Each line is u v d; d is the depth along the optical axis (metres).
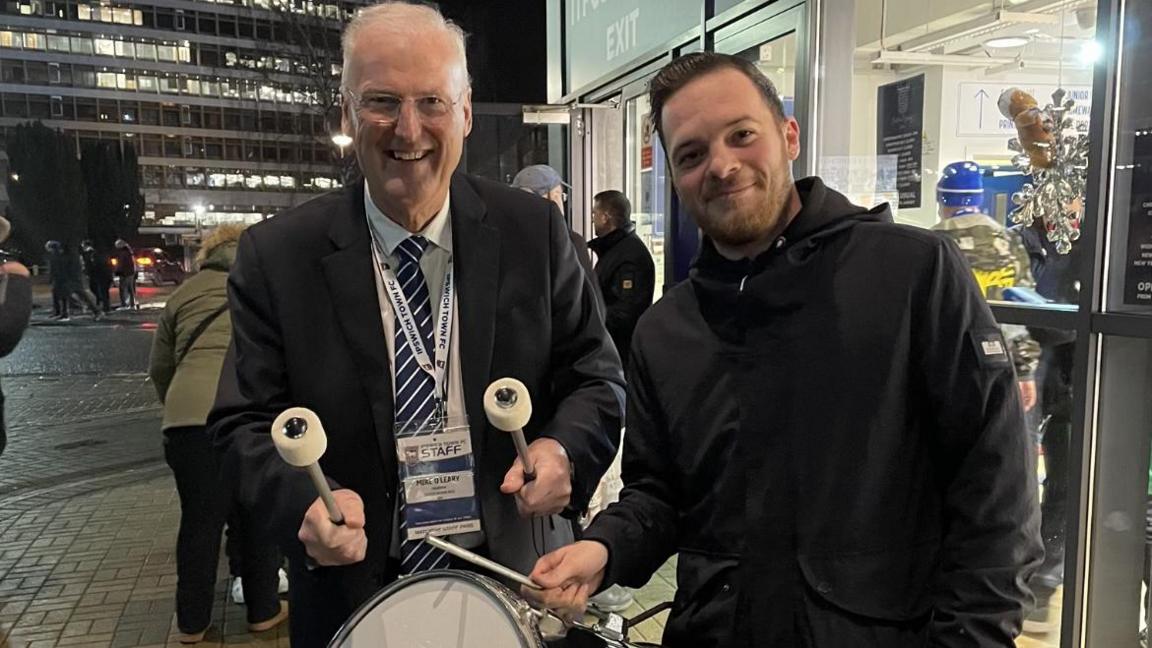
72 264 9.70
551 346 1.37
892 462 1.04
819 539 1.05
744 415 1.10
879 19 2.81
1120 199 1.91
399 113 1.16
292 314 1.25
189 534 2.97
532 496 1.14
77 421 6.66
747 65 1.12
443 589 1.03
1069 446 2.04
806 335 1.07
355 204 1.32
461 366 1.27
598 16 5.04
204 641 3.05
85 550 3.99
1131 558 2.03
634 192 5.00
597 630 1.10
